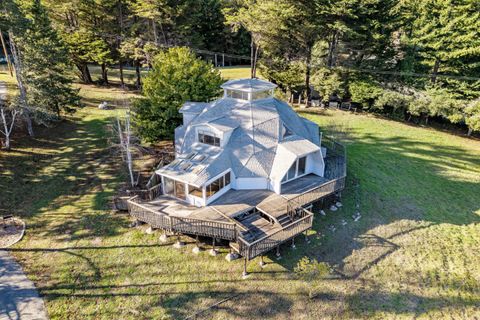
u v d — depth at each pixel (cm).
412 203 2422
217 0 6109
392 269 1778
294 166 2258
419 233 2089
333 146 2919
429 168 3000
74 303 1479
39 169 2525
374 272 1748
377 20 3803
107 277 1617
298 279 1659
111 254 1753
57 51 3094
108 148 2898
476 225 2222
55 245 1798
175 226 1739
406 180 2747
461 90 3912
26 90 3019
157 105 2662
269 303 1529
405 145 3462
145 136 2664
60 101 3238
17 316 1398
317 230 2023
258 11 3916
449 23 3747
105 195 2244
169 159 2706
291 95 4516
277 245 1700
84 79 5031
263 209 1916
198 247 1805
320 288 1622
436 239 2047
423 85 4100
